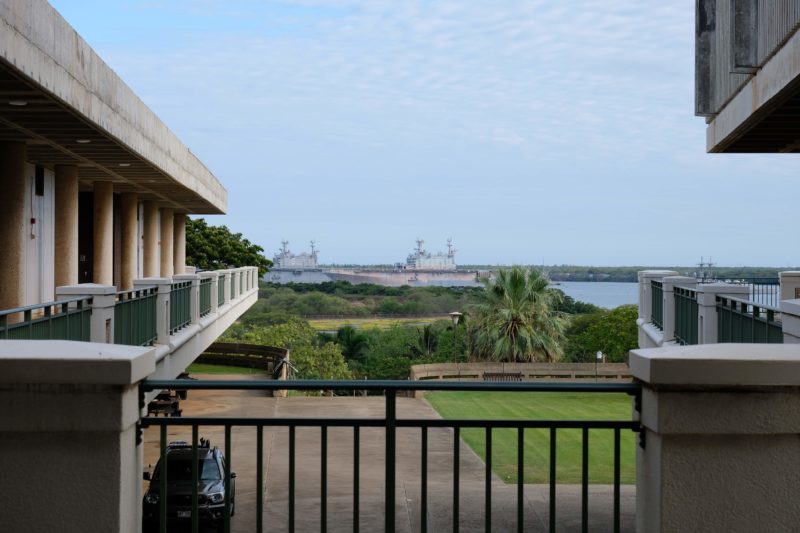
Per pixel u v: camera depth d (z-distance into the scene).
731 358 4.00
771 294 13.16
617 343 48.25
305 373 48.78
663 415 4.05
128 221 25.78
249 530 13.13
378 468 18.92
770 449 4.08
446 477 17.72
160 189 25.41
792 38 10.91
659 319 17.33
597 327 49.59
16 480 3.98
